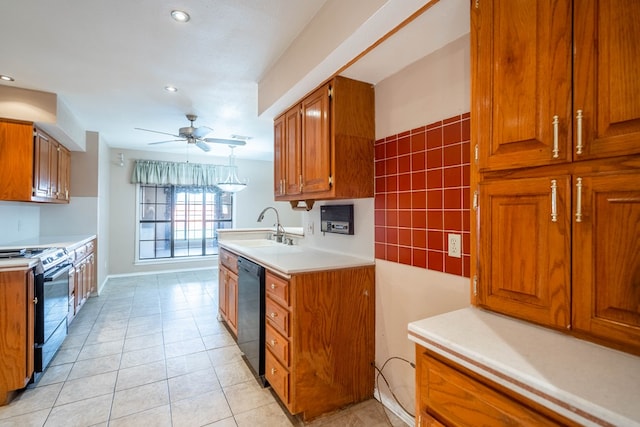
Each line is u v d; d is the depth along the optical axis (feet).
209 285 16.42
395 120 6.27
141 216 18.98
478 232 3.81
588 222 2.82
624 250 2.60
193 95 9.82
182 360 8.42
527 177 3.31
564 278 3.00
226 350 9.04
